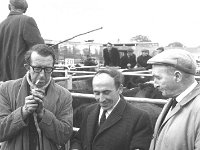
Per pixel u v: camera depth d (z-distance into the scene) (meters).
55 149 3.05
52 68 2.87
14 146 2.94
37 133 2.96
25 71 4.50
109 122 3.02
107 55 13.51
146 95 6.30
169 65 2.60
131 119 3.02
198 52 14.31
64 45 17.23
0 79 4.79
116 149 2.99
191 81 2.63
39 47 2.84
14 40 4.55
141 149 2.93
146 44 18.53
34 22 4.58
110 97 2.98
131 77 8.95
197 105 2.50
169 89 2.64
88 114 3.25
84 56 18.00
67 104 3.11
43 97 2.81
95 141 3.04
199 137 2.44
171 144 2.54
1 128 2.87
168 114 2.65
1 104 3.02
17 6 4.71
